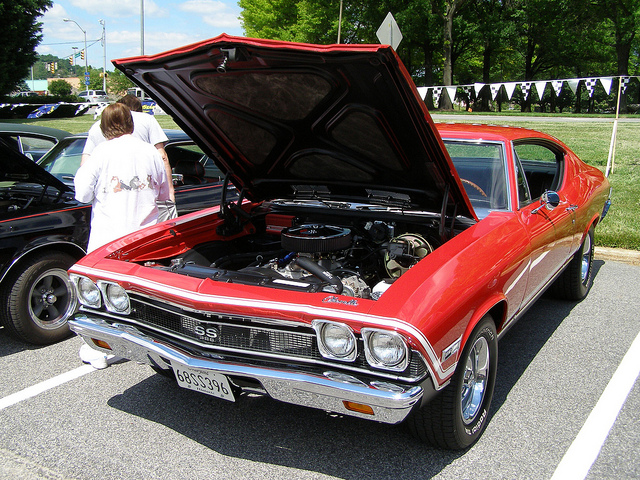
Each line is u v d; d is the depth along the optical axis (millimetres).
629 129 18219
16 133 6121
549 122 21438
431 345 2121
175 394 3271
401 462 2574
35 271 3832
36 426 2908
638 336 4008
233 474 2502
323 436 2809
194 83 2828
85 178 3445
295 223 3721
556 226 3580
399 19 33156
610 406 3049
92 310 2840
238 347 2404
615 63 47188
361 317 2094
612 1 36469
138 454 2660
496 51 44031
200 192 5379
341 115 2773
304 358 2270
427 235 3324
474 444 2713
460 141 3633
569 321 4305
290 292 2340
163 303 2578
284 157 3396
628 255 6035
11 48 33094
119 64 2721
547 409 3025
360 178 3344
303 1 33219
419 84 46312
